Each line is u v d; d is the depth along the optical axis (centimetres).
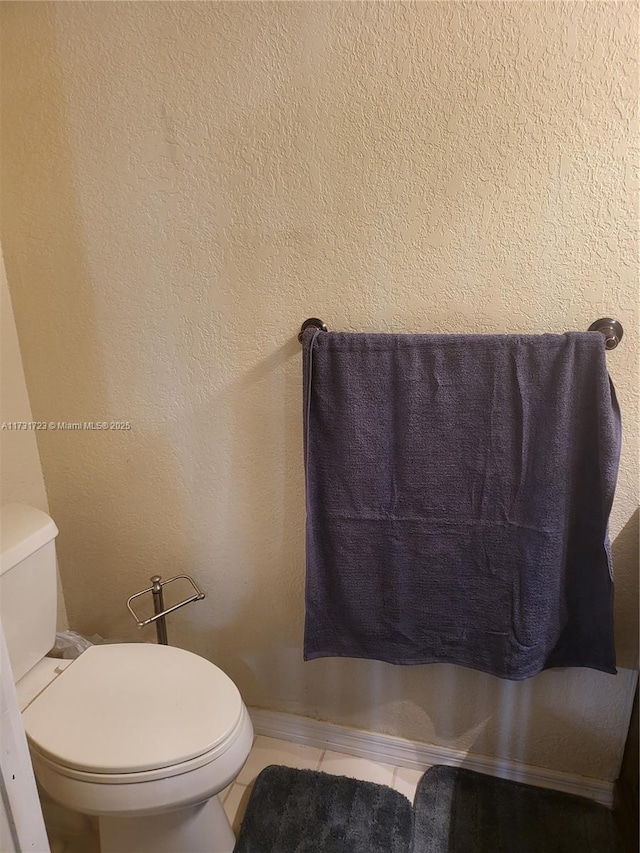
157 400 135
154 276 125
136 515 147
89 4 110
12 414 141
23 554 119
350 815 134
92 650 129
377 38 100
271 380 126
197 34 107
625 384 109
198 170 116
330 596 126
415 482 115
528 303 108
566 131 98
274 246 117
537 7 93
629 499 115
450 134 102
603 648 118
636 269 102
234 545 143
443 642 125
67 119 119
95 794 101
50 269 131
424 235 109
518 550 114
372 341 109
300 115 108
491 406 108
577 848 126
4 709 64
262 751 154
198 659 127
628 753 129
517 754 141
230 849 126
